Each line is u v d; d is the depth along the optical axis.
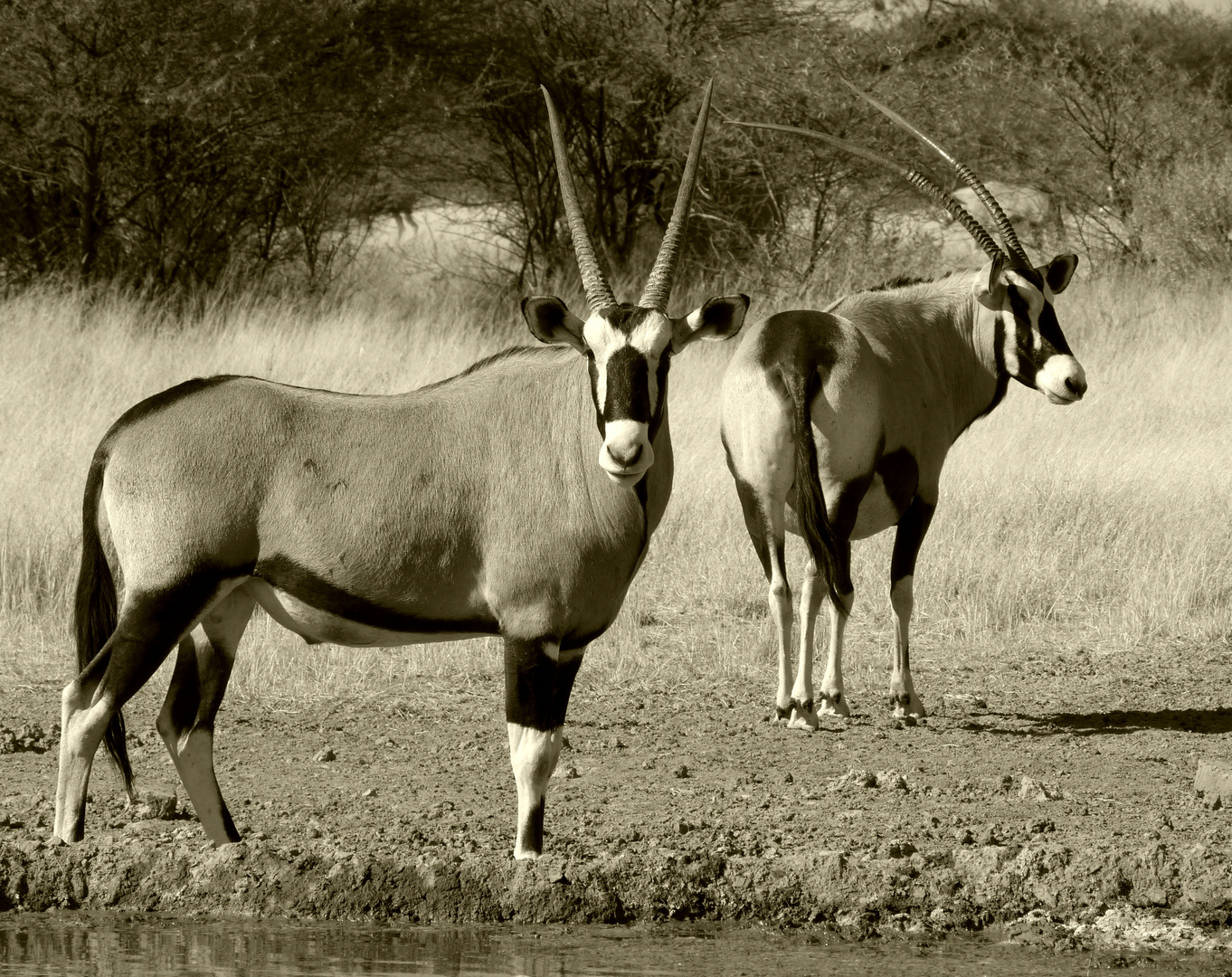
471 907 16.25
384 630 16.89
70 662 28.19
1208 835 18.02
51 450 38.19
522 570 16.47
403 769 21.88
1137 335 56.50
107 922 16.09
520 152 74.38
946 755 22.77
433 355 50.19
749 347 24.44
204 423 16.69
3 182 64.56
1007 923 16.02
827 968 14.65
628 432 15.70
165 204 64.81
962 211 27.50
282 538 16.53
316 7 63.62
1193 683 27.64
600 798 20.31
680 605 32.28
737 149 66.88
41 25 59.09
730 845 17.69
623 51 69.25
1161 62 74.69
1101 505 36.53
